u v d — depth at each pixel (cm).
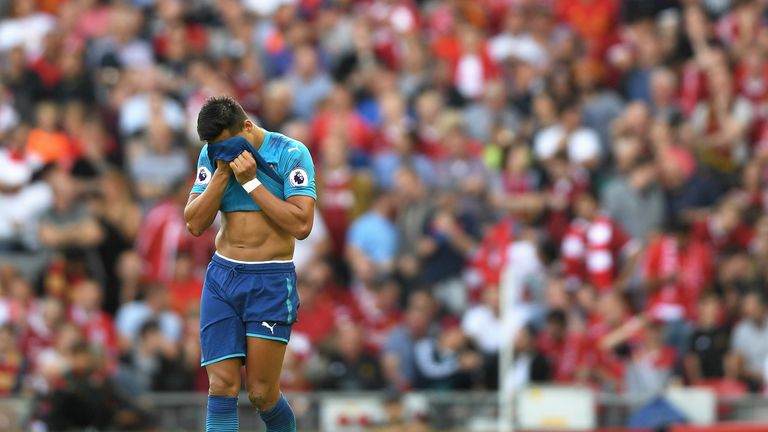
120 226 6312
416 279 6269
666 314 6088
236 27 7900
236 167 3036
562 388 5178
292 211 3061
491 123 7250
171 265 6125
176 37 7562
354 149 6981
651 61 7900
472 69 7769
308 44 7731
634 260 6325
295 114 7375
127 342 5616
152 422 5075
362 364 5628
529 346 5700
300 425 5081
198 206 3048
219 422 3062
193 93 7088
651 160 6856
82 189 6462
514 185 6756
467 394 5225
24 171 6456
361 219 6431
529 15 8119
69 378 5025
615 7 8394
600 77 7669
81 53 7388
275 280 3092
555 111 7238
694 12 8100
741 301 6091
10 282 5656
